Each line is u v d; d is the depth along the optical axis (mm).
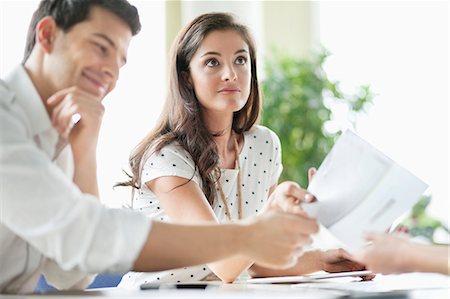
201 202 2094
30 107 1429
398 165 1479
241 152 2342
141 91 4660
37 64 1458
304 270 2135
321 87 5227
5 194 1289
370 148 1508
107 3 1440
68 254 1305
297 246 1403
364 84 5641
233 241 1343
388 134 5449
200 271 2209
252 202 2344
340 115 5281
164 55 4875
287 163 5059
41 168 1299
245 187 2334
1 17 3963
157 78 4781
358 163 1498
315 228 1398
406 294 1298
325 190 1509
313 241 1447
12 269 1468
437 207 5371
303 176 5031
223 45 2162
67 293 1425
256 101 2369
